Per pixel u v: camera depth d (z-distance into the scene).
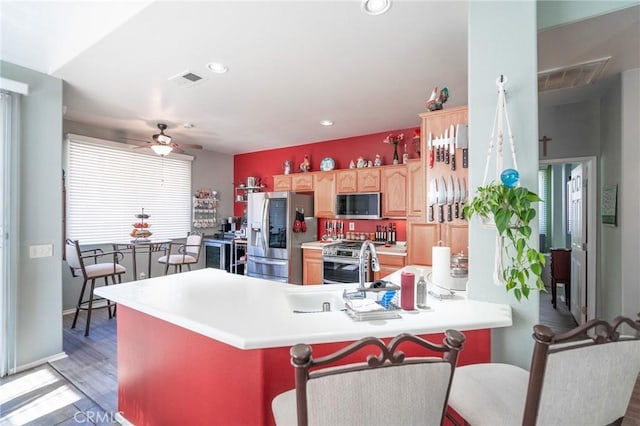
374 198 4.29
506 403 1.12
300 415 0.78
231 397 1.38
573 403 0.95
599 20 1.72
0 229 2.41
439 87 2.89
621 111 2.53
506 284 1.40
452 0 1.70
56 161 2.73
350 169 4.53
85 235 4.24
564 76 2.55
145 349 1.76
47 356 2.68
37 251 2.62
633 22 1.75
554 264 4.39
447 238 2.84
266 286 1.98
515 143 1.50
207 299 1.67
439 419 0.90
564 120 3.34
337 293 1.93
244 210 6.12
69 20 2.07
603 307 3.08
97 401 2.15
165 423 1.66
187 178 5.55
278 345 1.15
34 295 2.61
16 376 2.46
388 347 0.83
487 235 1.57
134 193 4.79
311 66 2.48
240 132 4.59
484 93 1.56
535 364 0.92
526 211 1.34
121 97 3.14
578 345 0.94
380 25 1.93
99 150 4.38
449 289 1.74
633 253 2.52
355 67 2.50
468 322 1.32
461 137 2.11
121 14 1.90
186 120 3.98
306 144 5.36
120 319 1.93
